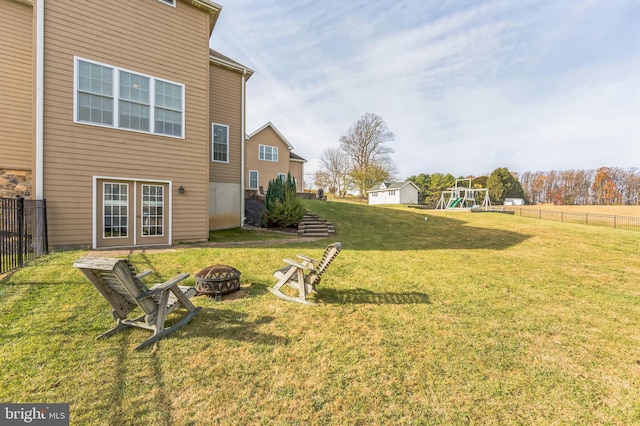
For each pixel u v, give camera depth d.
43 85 6.80
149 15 8.19
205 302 4.06
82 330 3.18
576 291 5.15
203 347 2.97
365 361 2.82
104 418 2.03
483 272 6.21
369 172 44.22
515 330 3.60
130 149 7.92
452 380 2.58
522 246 9.71
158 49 8.34
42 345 2.87
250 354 2.87
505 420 2.14
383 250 8.35
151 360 2.72
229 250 7.08
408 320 3.77
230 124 12.28
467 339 3.32
